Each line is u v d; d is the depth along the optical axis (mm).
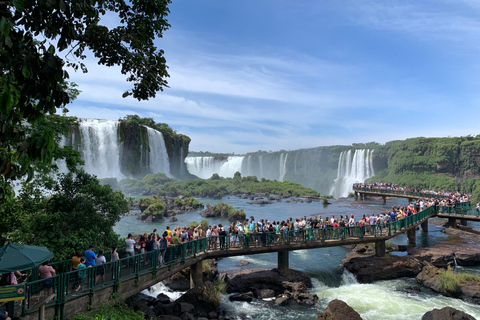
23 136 5133
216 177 89188
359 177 96438
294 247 19641
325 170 114125
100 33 7758
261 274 18922
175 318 13430
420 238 30562
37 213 14445
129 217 43625
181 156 107812
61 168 52906
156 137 94188
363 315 15180
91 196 16016
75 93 15383
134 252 14570
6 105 4109
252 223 20281
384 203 57438
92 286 10484
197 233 18516
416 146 91875
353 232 21703
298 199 64438
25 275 10273
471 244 27422
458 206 35750
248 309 15938
